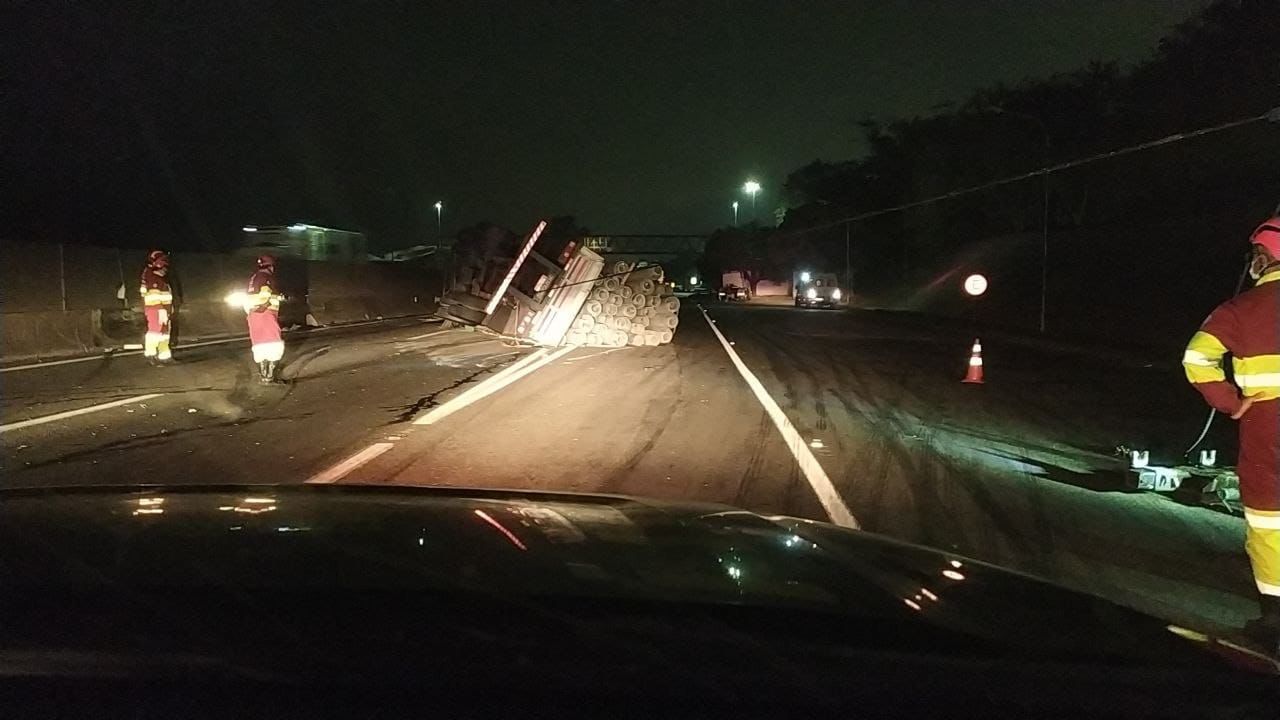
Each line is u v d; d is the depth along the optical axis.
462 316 27.44
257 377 17.53
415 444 11.27
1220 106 28.86
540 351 24.11
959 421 13.96
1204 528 8.05
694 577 2.35
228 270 28.03
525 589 2.18
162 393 15.38
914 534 7.72
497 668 1.82
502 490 3.56
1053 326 36.25
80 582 2.11
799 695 1.82
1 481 9.09
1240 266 25.69
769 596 2.25
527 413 13.83
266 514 2.85
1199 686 1.99
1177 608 6.00
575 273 25.03
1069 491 9.38
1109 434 12.92
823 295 63.62
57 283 21.06
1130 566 6.95
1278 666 2.21
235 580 2.15
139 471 9.60
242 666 1.78
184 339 25.36
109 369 18.47
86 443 11.12
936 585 2.50
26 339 20.09
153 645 1.84
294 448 10.95
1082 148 40.16
